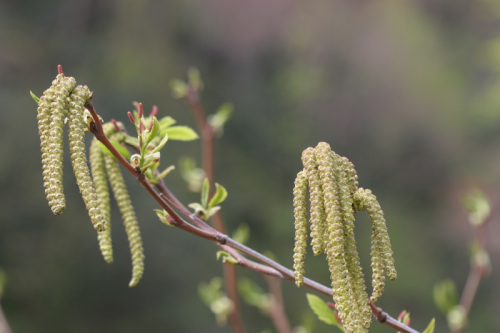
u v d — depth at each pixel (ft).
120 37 16.55
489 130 19.88
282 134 19.13
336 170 2.07
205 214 2.28
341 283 2.03
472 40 21.68
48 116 2.05
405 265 15.85
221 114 3.35
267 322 11.08
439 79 20.88
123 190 2.26
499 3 21.04
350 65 21.30
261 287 11.57
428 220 18.83
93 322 10.30
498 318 13.75
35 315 9.77
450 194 19.42
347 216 2.05
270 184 17.13
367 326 2.04
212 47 19.35
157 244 11.22
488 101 19.74
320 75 21.16
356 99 20.81
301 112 20.11
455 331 2.98
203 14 18.89
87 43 15.51
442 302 3.02
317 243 2.05
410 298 14.28
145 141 2.15
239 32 19.88
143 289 10.83
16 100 11.86
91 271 10.44
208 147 3.33
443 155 20.13
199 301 11.16
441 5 22.38
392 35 21.47
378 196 19.76
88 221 10.68
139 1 17.31
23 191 10.37
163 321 10.78
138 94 14.94
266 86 20.61
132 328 10.49
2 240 9.87
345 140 20.66
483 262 3.06
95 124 2.11
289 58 21.33
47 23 14.99
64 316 10.04
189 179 3.30
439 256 16.85
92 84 14.38
